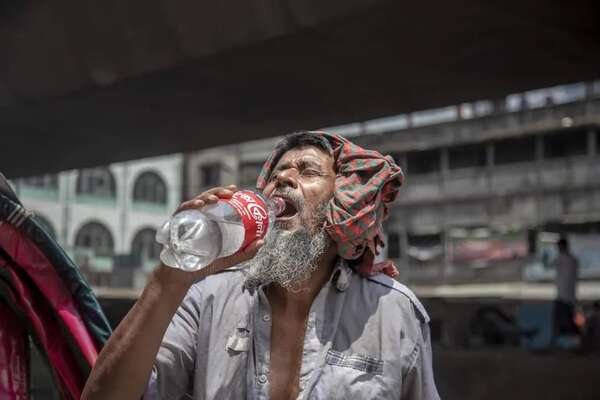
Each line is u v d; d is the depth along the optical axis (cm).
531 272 4297
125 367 139
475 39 1205
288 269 161
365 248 170
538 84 1506
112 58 1401
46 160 2536
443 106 1697
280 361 161
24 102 1644
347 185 166
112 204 5700
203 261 142
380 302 164
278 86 1520
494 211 4516
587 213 4222
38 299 160
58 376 163
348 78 1455
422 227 4741
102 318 158
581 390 820
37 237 155
